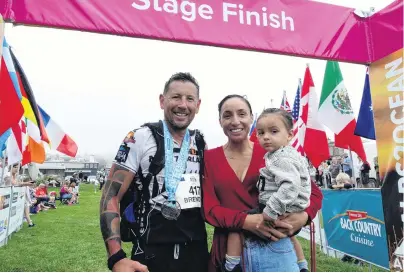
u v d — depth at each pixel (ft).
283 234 7.11
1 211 21.58
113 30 8.23
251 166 7.78
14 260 18.47
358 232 17.38
